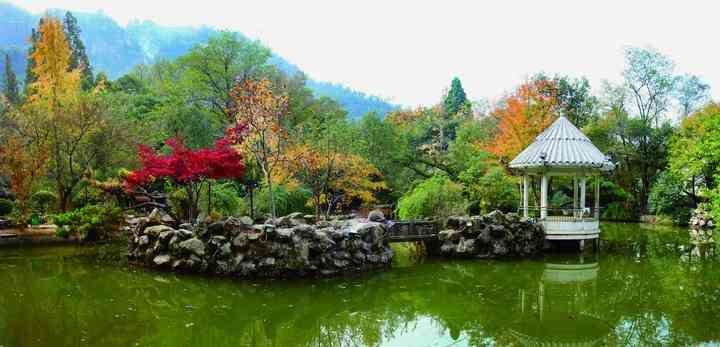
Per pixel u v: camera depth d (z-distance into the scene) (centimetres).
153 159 1695
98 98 2567
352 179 2541
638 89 3875
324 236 1527
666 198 3291
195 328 1045
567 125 2161
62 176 2331
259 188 2572
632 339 997
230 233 1474
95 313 1102
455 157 3177
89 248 1850
